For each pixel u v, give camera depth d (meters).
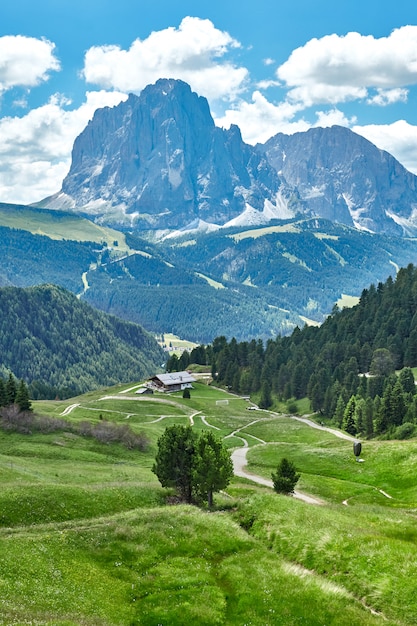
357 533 47.12
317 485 88.19
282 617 36.25
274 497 57.97
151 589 39.34
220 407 195.12
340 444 120.31
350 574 41.12
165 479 66.25
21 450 97.56
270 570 42.19
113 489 64.94
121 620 35.22
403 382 171.62
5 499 55.38
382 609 37.34
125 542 45.66
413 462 95.00
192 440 67.56
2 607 31.98
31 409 120.94
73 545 43.88
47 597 35.44
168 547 45.31
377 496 82.94
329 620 35.78
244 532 50.25
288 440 141.88
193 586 39.66
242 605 37.69
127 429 118.06
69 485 64.00
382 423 142.62
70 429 114.44
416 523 54.28
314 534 47.12
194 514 52.69
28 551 41.03
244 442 140.62
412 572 39.56
